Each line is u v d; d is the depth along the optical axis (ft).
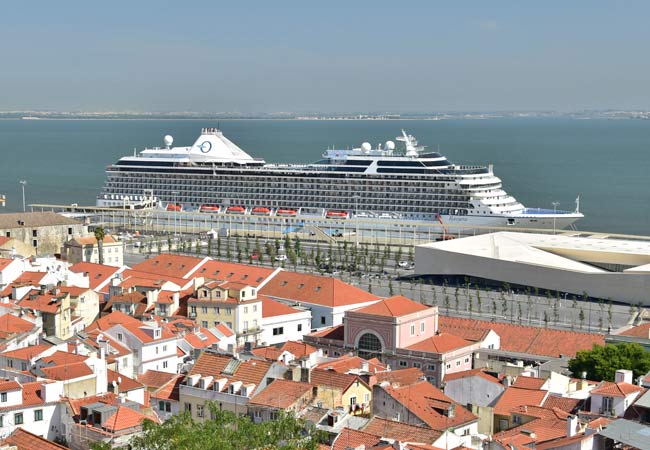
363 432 409.90
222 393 498.69
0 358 533.55
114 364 578.25
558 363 649.20
